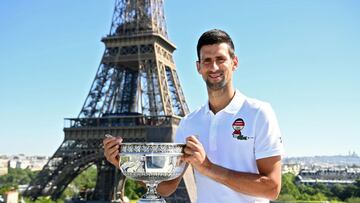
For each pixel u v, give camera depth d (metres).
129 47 177.62
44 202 156.38
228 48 15.76
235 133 15.71
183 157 14.42
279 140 15.41
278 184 14.88
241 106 16.03
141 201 14.67
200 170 14.32
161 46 181.38
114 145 14.62
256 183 14.55
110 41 181.00
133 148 14.22
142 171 14.15
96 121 165.75
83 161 161.38
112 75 177.75
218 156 15.95
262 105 15.79
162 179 14.51
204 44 15.68
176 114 178.38
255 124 15.53
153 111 167.62
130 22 182.75
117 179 170.50
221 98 16.19
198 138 16.64
